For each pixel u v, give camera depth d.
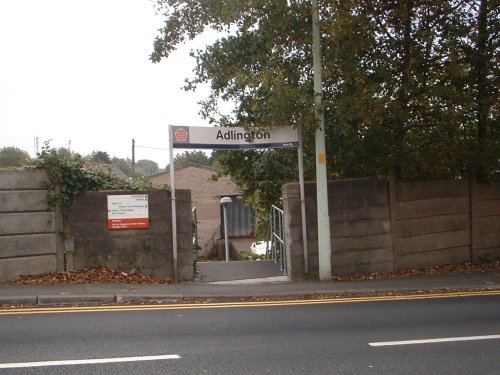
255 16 11.43
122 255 10.84
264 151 15.31
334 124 12.02
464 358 6.08
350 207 12.03
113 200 10.80
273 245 14.33
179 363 5.78
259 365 5.75
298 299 9.80
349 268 11.99
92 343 6.52
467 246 13.41
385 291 10.40
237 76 12.09
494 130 12.82
